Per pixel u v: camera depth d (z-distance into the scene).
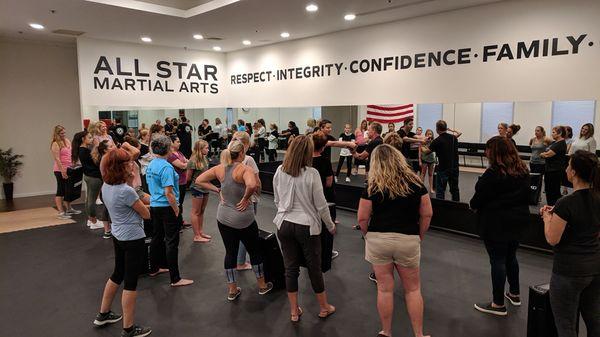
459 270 4.47
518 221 3.30
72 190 7.03
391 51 7.39
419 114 6.94
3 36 8.73
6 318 3.54
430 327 3.29
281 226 3.23
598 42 5.15
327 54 8.55
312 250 3.27
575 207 2.30
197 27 7.89
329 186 4.75
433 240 5.51
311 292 3.96
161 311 3.61
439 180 5.91
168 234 4.07
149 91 9.98
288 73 9.47
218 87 11.17
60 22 7.40
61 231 6.19
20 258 5.02
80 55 8.91
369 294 3.90
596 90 5.21
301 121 9.16
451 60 6.58
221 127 10.82
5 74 8.98
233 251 3.71
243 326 3.34
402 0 5.94
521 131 5.48
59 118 9.75
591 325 2.43
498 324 3.32
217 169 3.67
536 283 4.12
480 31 6.21
